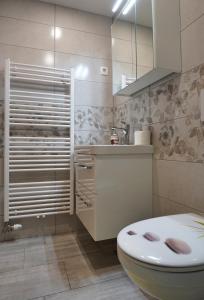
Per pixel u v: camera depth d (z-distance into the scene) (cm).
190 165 112
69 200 180
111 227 131
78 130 191
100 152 127
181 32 119
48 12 184
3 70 168
